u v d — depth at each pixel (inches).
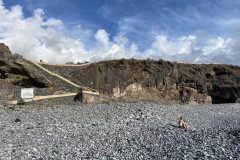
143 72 1793.8
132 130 650.8
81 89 1460.4
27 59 1385.3
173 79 1878.7
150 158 383.6
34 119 786.2
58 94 1365.7
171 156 386.0
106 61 1755.7
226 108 1467.8
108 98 1501.0
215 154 384.2
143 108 1087.0
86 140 521.3
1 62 1147.9
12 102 1130.7
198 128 724.7
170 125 764.6
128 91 1654.8
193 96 1882.4
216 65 2158.0
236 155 372.2
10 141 479.8
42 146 456.4
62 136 556.4
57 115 888.3
